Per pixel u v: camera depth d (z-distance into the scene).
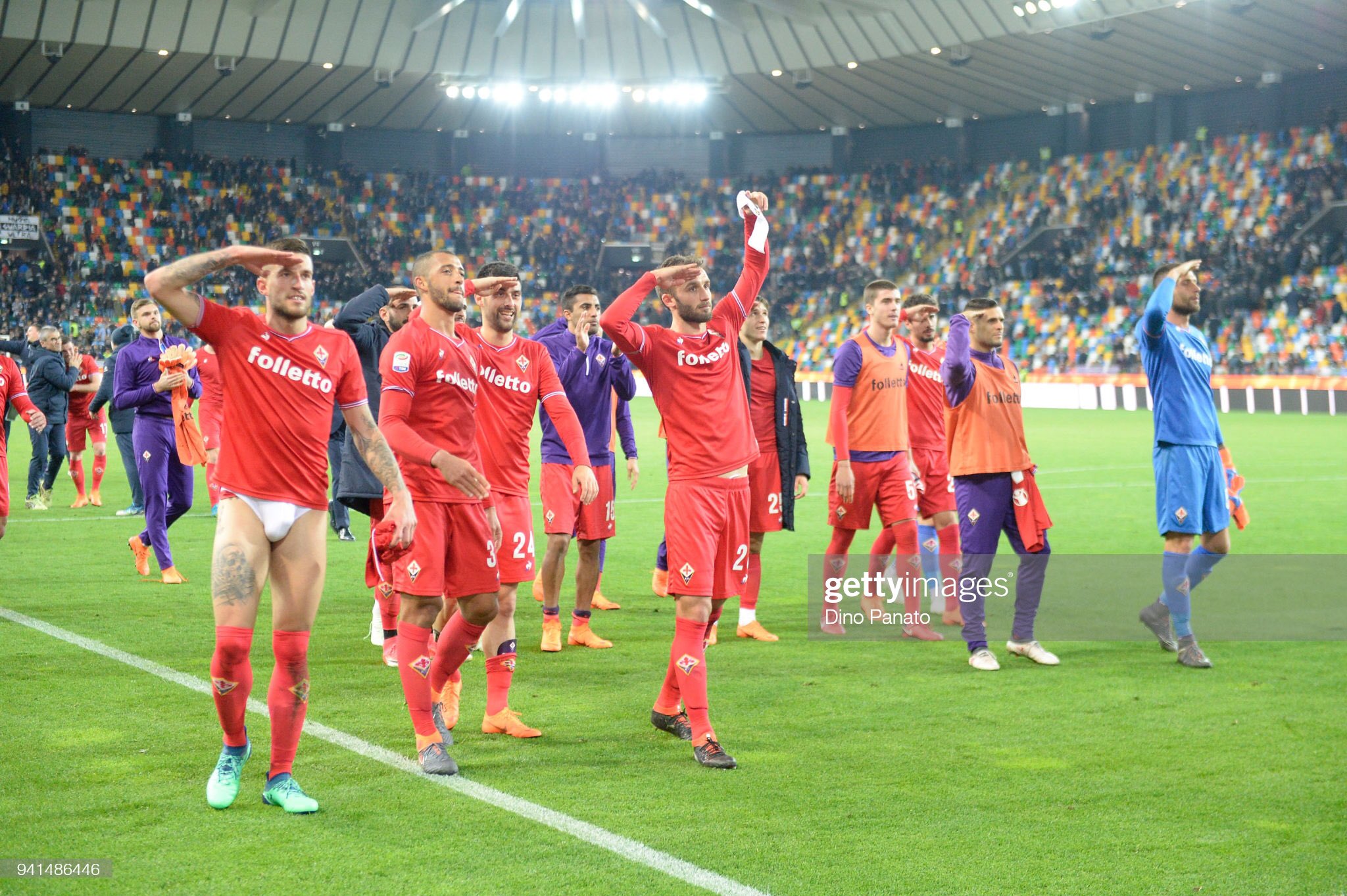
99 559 9.39
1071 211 39.75
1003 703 5.55
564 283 43.25
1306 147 35.44
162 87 36.97
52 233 37.78
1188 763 4.61
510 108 41.81
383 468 4.28
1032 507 6.36
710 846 3.74
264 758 4.61
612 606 7.90
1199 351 6.40
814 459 18.61
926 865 3.60
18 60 33.56
